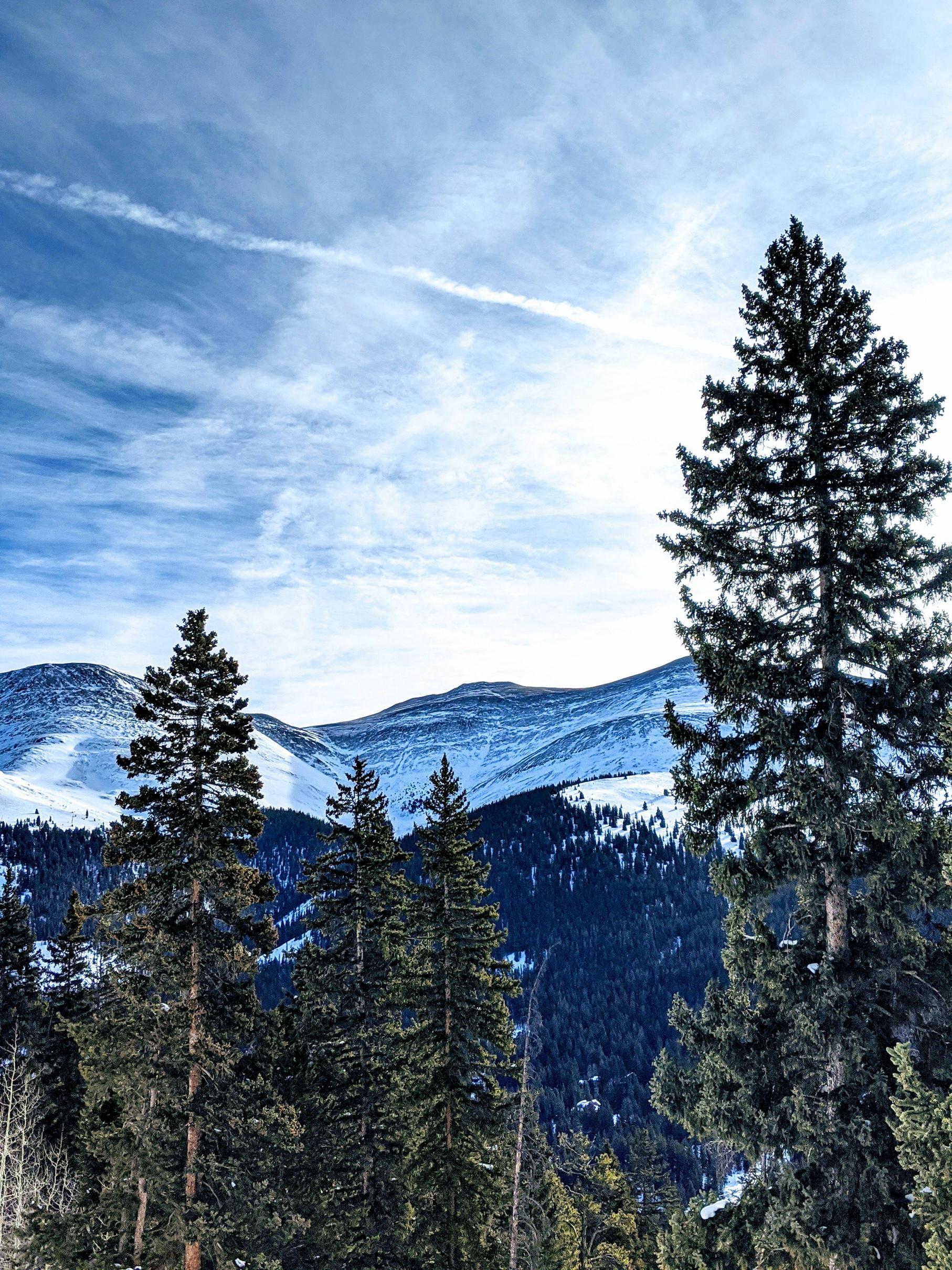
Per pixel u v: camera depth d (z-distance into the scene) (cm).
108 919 1897
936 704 1137
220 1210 1789
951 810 1133
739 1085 1170
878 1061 1107
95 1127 2741
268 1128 1900
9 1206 2884
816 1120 1091
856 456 1238
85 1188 2392
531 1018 2236
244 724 2014
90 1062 1809
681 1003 1260
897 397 1219
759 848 1204
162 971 1841
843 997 1119
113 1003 1905
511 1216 2314
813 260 1287
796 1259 1086
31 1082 3403
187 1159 1838
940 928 1176
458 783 2662
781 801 1222
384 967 2575
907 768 1172
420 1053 2453
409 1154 2420
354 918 2559
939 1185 895
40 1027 3716
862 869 1159
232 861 1986
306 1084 2828
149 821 1928
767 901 1216
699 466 1322
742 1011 1212
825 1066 1142
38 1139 3319
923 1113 923
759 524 1308
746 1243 1127
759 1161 1180
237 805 1970
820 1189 1081
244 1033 1919
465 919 2525
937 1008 1114
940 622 1156
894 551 1158
